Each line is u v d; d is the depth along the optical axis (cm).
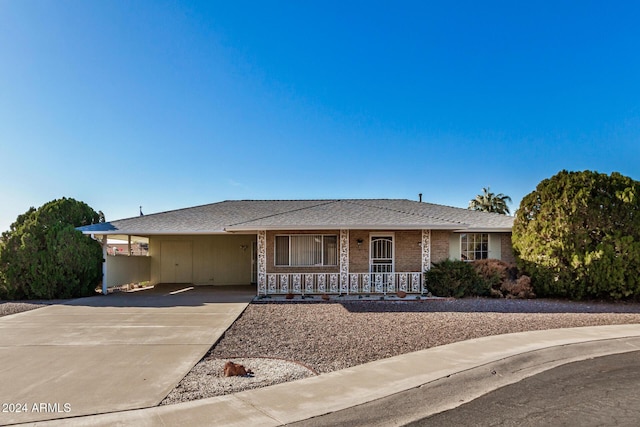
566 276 1414
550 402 508
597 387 564
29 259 1482
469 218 1786
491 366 646
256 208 1998
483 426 437
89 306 1283
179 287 1898
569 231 1420
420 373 609
